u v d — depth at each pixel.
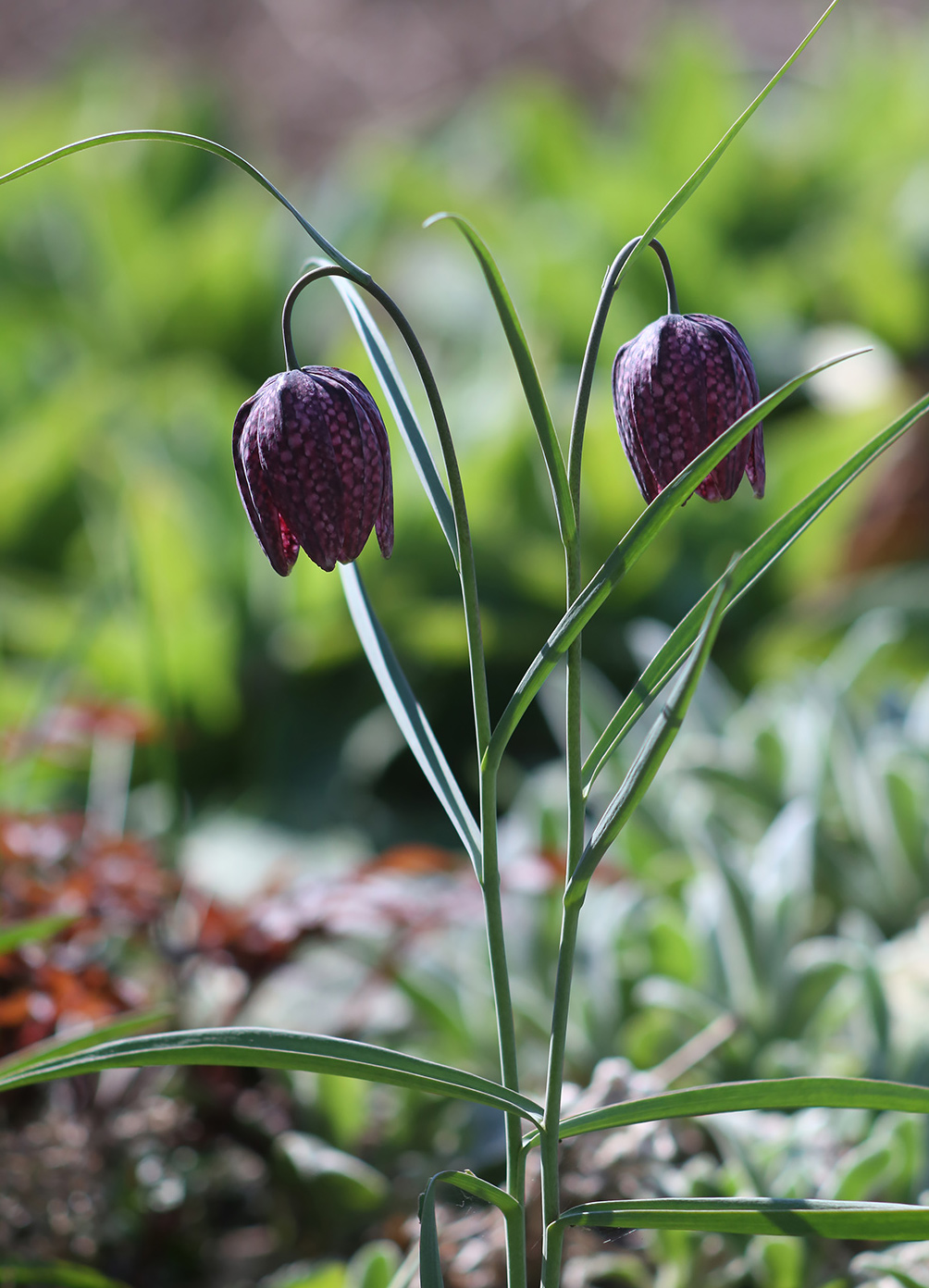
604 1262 0.94
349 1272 0.95
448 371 2.40
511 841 1.22
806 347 2.34
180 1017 1.01
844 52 3.52
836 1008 1.04
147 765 1.71
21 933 0.90
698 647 0.77
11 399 2.36
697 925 1.07
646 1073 0.98
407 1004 1.13
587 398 0.79
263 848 1.63
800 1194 0.93
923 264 2.24
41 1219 0.96
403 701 0.83
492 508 1.95
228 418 2.09
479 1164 0.98
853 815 1.26
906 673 1.77
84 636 1.22
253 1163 1.03
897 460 2.09
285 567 0.80
